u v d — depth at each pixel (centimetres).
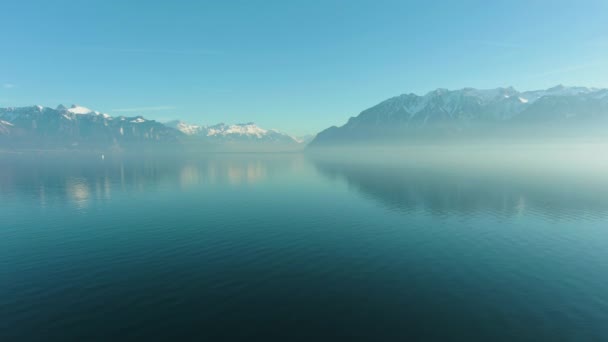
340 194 9225
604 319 2684
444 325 2609
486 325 2603
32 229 5500
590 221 5859
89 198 8731
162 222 5994
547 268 3766
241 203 7950
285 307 2895
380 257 4144
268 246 4594
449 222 5888
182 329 2550
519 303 2959
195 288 3269
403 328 2567
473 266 3834
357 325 2609
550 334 2480
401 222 5925
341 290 3231
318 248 4500
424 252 4328
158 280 3456
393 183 11462
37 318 2705
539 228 5441
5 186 11138
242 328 2564
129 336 2461
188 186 11331
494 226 5600
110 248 4509
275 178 14050
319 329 2553
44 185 11475
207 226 5700
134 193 9625
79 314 2770
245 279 3484
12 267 3816
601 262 3938
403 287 3294
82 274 3609
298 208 7281
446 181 11806
